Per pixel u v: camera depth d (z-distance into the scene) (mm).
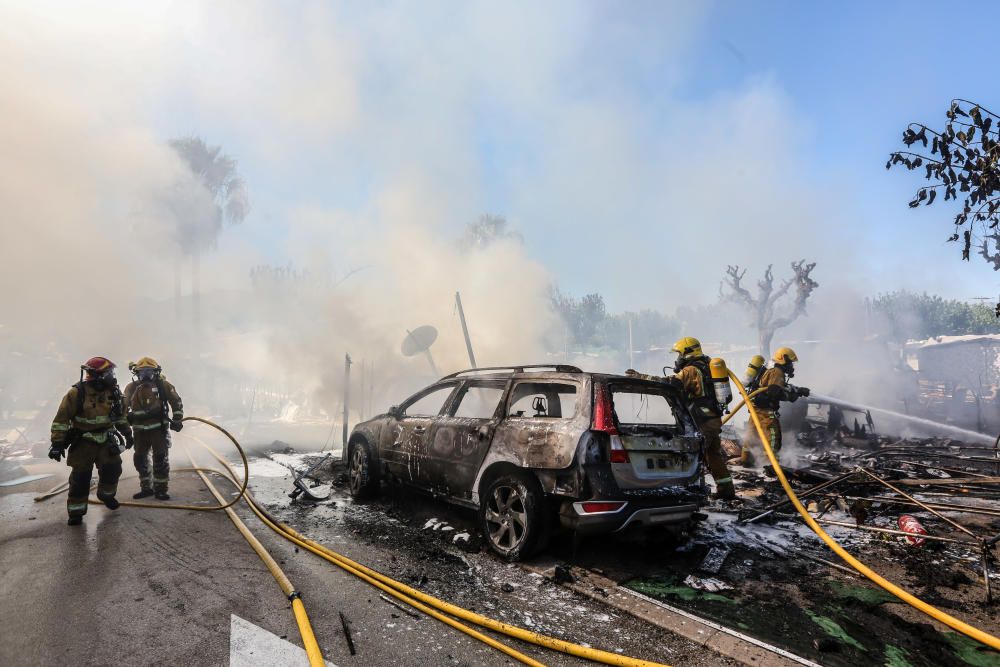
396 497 6133
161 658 2553
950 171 4988
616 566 3982
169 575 3627
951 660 2697
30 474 7750
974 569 3996
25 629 2824
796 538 4727
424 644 2783
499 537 4195
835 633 2961
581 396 4090
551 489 3896
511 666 2600
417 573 3773
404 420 5660
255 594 3336
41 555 4016
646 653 2727
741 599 3422
